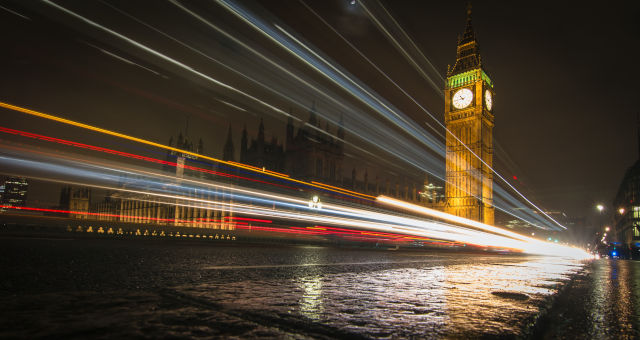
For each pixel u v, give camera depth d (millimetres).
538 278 7730
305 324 2809
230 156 88312
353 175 93875
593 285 7453
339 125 92062
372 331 2684
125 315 2754
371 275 7301
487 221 85500
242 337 2312
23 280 5352
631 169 82062
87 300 3332
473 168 87250
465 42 95438
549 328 3449
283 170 91062
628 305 4930
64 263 8086
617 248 40219
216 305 3373
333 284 5594
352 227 67812
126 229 34000
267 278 6227
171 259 10406
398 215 84750
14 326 2318
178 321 2654
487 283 6320
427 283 6078
